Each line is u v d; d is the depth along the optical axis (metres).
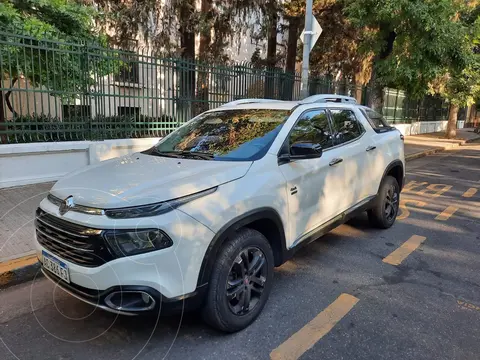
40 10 7.49
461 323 3.33
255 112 4.19
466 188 9.04
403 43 11.02
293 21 14.70
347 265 4.47
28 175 6.80
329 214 4.22
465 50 11.54
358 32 13.83
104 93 7.65
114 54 7.55
